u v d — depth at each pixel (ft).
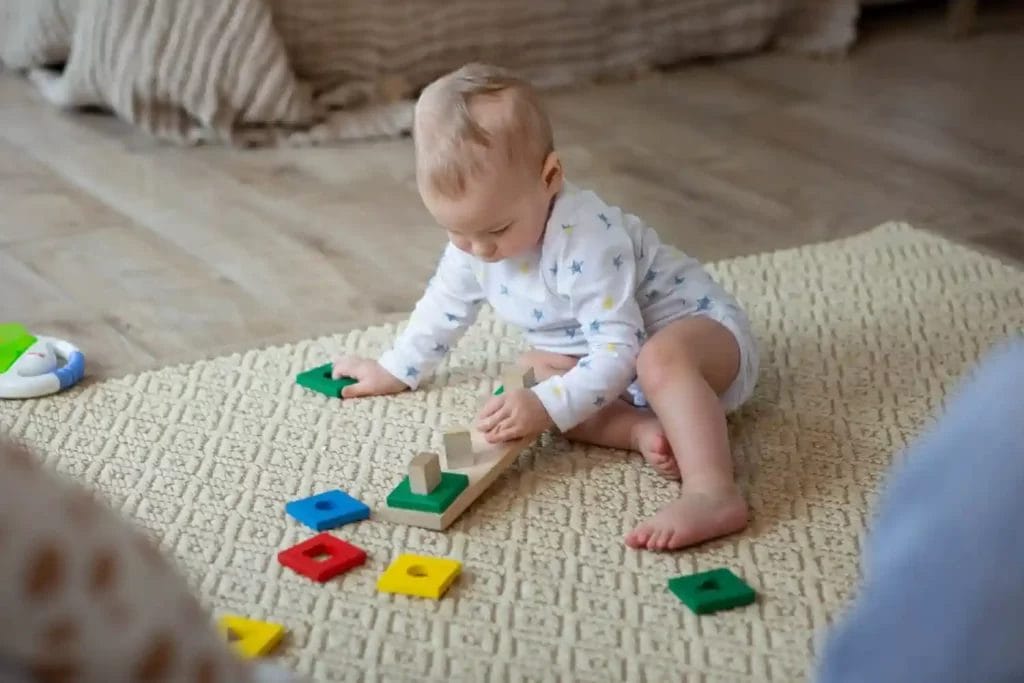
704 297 4.36
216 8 7.53
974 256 5.81
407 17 8.16
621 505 4.00
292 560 3.69
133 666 1.78
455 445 4.03
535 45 8.64
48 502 1.72
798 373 4.81
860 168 7.14
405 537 3.84
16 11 8.55
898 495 2.32
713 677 3.23
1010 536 2.11
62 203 6.77
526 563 3.71
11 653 1.70
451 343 4.69
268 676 2.23
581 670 3.26
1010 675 2.10
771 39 9.39
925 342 5.03
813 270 5.72
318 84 8.06
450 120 3.95
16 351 4.89
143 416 4.55
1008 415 2.19
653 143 7.60
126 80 7.66
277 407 4.61
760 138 7.66
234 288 5.74
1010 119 7.89
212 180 7.11
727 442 4.03
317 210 6.66
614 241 4.15
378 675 3.26
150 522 3.92
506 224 4.05
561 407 4.12
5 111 8.21
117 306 5.57
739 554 3.73
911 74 8.77
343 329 5.24
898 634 2.20
